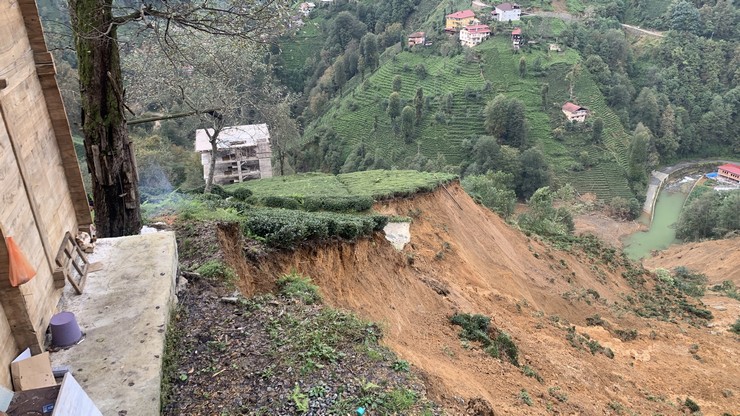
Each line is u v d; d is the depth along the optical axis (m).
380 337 8.50
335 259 13.30
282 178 35.25
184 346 7.12
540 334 17.14
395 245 19.50
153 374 6.00
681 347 20.78
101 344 6.48
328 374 6.82
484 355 12.35
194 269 9.25
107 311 7.11
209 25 10.42
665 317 25.19
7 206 5.94
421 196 26.02
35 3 7.04
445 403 7.52
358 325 8.45
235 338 7.39
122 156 10.86
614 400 13.73
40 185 7.15
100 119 10.51
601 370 15.66
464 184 41.53
